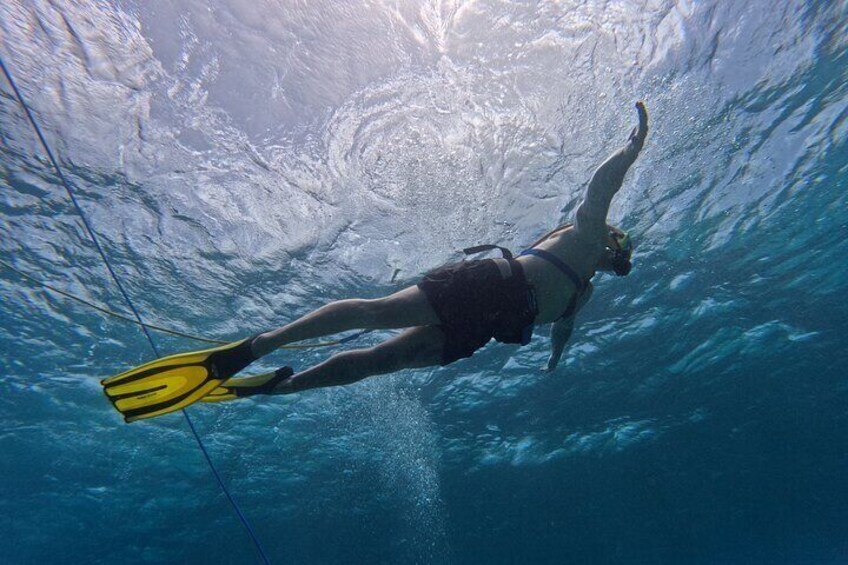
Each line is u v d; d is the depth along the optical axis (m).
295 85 6.77
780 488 32.72
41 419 14.58
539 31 6.77
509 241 9.97
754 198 11.17
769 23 7.43
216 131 7.20
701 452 25.23
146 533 25.41
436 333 3.58
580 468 24.14
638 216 10.90
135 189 8.03
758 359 18.69
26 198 8.13
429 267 10.21
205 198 8.24
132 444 16.52
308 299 10.86
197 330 11.44
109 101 6.82
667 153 9.39
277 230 8.99
